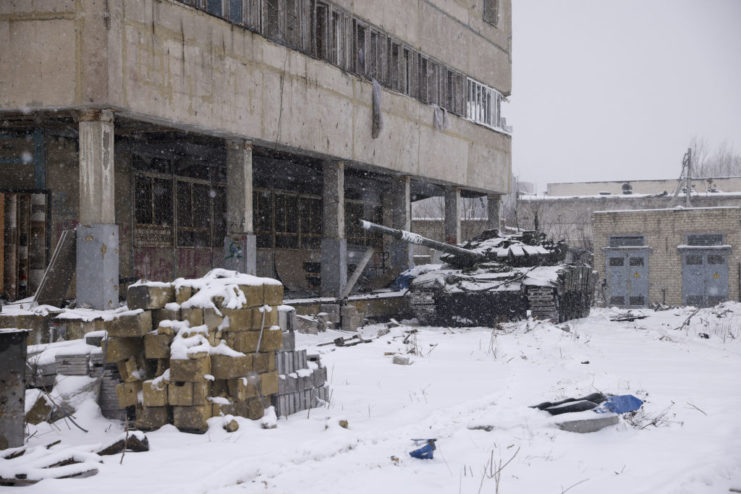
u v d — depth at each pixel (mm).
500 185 32344
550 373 12602
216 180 21672
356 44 22297
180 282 8242
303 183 26625
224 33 16500
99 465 6285
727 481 6238
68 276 13570
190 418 7691
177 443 7234
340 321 20797
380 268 30344
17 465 6086
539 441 7777
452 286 21922
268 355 8500
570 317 24812
